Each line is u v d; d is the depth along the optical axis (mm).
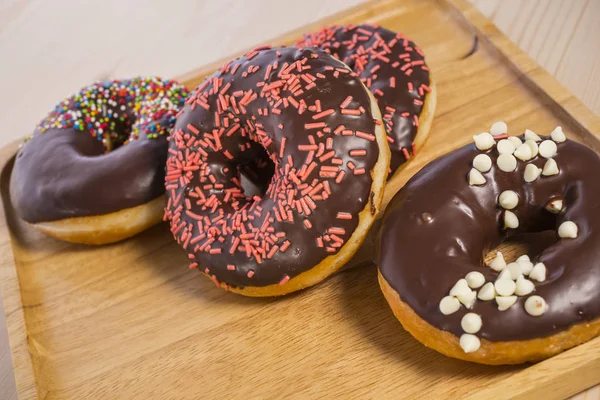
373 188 287
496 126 293
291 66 299
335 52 352
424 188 284
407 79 328
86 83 428
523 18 387
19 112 421
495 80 354
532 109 339
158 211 336
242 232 297
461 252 271
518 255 289
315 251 286
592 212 264
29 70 446
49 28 470
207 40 437
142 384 298
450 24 384
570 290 250
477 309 256
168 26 452
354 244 291
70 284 336
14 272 336
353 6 402
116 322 319
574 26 377
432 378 272
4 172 375
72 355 312
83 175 332
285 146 291
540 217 281
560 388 258
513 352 253
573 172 276
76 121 358
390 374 278
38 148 351
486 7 398
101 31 460
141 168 331
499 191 281
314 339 293
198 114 315
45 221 336
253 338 300
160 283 327
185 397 291
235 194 319
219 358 298
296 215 285
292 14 438
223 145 315
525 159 281
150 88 364
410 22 392
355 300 300
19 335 314
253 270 292
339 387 279
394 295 271
